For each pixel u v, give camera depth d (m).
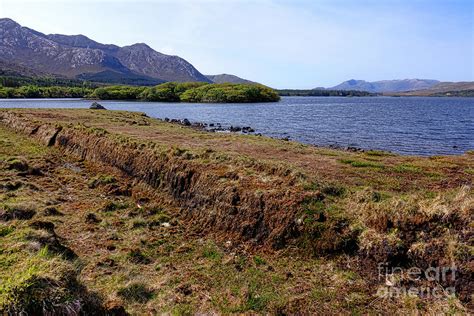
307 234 8.55
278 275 7.60
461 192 8.65
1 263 6.20
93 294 6.16
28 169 15.88
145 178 14.90
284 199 9.64
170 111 74.38
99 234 9.61
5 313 4.77
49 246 7.61
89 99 140.38
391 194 10.59
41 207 11.01
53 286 5.43
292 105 109.25
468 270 6.42
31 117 32.47
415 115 66.19
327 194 10.14
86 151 20.17
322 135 36.16
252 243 9.25
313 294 6.79
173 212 12.00
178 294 6.89
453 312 5.93
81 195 13.34
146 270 7.91
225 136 25.53
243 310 6.38
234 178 11.73
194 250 9.09
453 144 30.23
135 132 25.75
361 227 8.17
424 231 7.50
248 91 138.00
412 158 18.81
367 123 49.19
